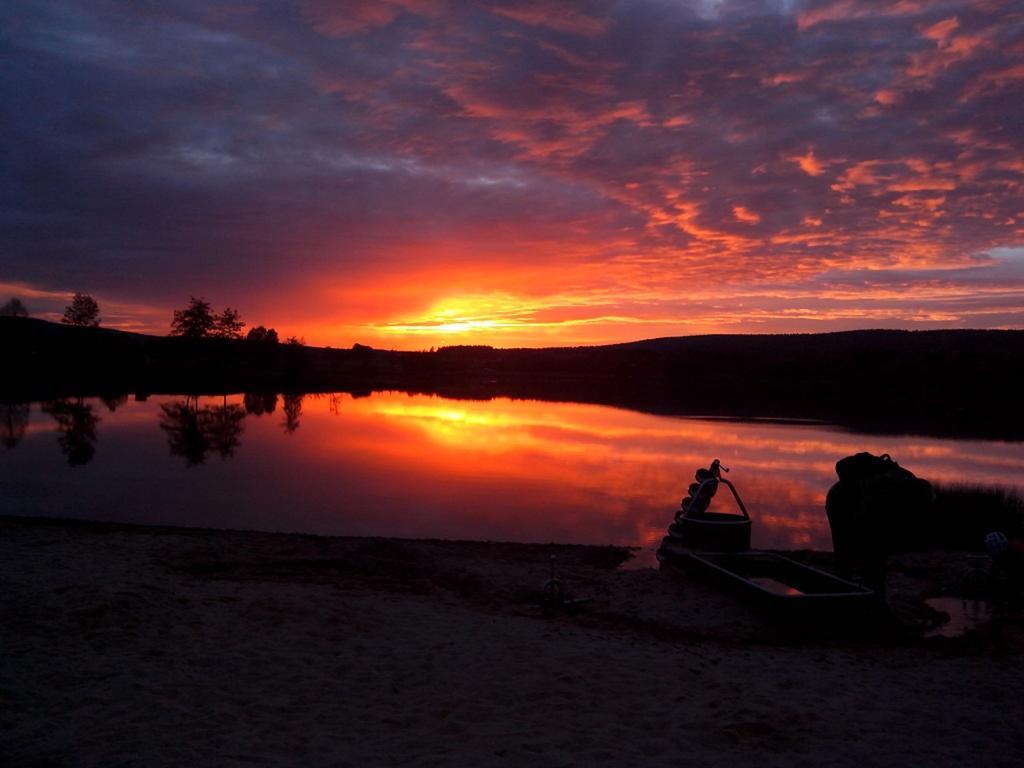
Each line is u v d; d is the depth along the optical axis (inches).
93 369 3683.6
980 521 565.0
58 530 452.8
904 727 216.5
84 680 219.8
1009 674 266.1
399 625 295.1
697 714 219.6
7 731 185.8
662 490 717.3
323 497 669.3
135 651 245.0
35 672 221.9
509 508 627.2
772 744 201.2
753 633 312.2
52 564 350.0
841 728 213.9
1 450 982.4
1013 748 203.6
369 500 657.0
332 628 283.6
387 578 376.2
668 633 308.5
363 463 885.8
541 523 573.6
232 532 474.0
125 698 209.3
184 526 526.0
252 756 180.1
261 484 735.7
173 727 193.8
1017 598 353.1
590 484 746.2
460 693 230.5
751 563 386.3
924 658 284.5
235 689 223.0
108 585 307.6
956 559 452.4
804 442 1160.2
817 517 609.6
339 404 2086.6
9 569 335.3
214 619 282.0
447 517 590.9
